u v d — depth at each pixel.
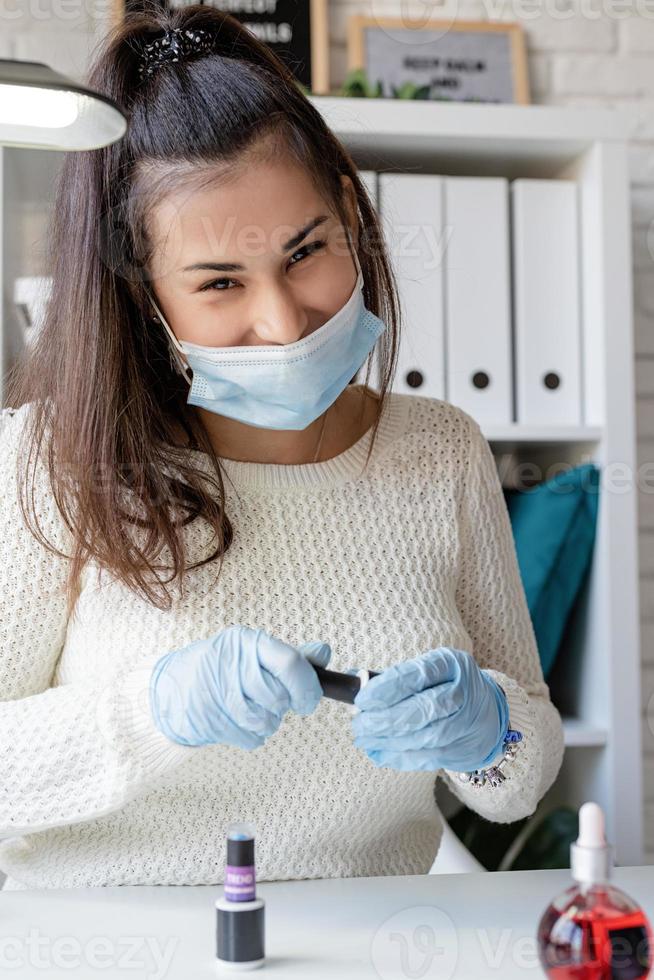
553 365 1.87
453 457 1.11
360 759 0.98
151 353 1.00
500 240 1.84
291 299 0.90
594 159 1.83
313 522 1.03
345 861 1.00
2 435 1.01
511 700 0.95
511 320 1.87
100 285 0.95
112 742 0.83
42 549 0.97
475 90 2.08
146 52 0.93
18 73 0.67
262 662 0.78
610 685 1.80
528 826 1.89
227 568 0.99
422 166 1.96
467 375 1.83
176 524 0.96
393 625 1.01
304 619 0.99
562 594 1.83
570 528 1.82
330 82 2.07
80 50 1.67
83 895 0.86
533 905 0.81
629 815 1.80
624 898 0.59
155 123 0.89
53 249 1.00
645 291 2.18
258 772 0.96
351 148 1.80
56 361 0.98
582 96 2.17
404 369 1.81
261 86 0.89
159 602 0.95
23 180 1.76
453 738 0.81
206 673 0.79
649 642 2.15
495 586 1.12
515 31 2.11
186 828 0.96
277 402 0.95
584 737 1.80
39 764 0.87
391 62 2.06
